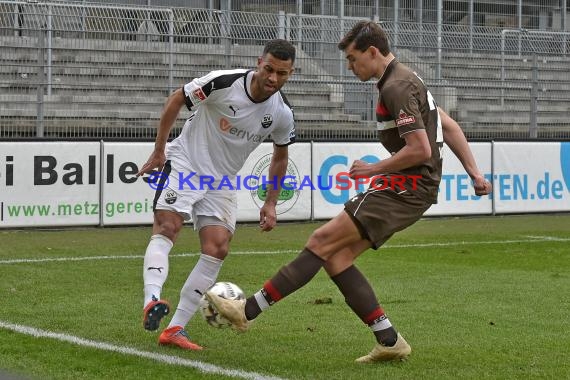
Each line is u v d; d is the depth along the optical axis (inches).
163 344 325.7
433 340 344.5
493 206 942.4
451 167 921.5
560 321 388.5
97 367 291.4
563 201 979.9
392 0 1153.4
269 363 300.7
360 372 289.0
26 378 277.3
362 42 289.3
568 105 1123.9
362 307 299.0
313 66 998.4
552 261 606.2
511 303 433.7
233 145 321.7
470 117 1075.9
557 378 284.5
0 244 663.8
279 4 1107.9
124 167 798.5
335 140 878.4
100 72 924.0
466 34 1061.8
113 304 416.5
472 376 285.7
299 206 862.5
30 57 902.4
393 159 281.0
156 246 313.3
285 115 327.3
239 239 722.8
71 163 779.4
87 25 912.9
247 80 315.3
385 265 574.2
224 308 287.9
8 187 757.9
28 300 425.4
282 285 289.3
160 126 318.3
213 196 323.6
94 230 771.4
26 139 762.8
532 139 963.3
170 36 936.3
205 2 1090.1
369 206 289.0
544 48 1117.7
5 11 888.9
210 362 301.1
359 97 1006.4
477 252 655.1
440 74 1064.8
